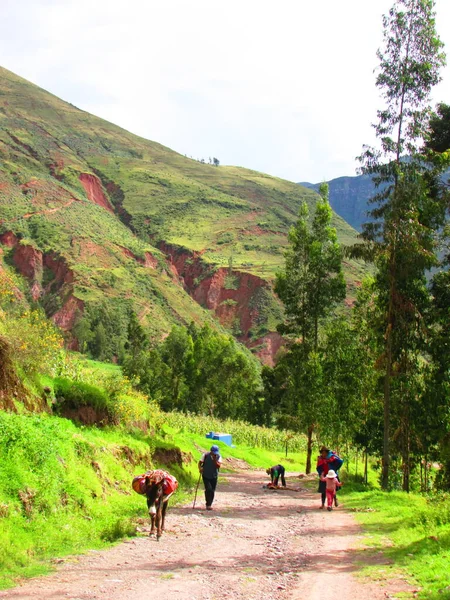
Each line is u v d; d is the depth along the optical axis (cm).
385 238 2645
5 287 1978
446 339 2766
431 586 759
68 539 1029
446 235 2816
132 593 720
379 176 2695
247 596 737
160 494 1144
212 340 9500
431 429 3198
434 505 1623
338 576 870
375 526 1430
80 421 1873
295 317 4312
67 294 14925
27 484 1067
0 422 1147
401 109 2714
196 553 1016
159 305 16300
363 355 3228
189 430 5200
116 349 12656
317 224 4200
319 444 4162
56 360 2002
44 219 18600
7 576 775
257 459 4750
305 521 1531
